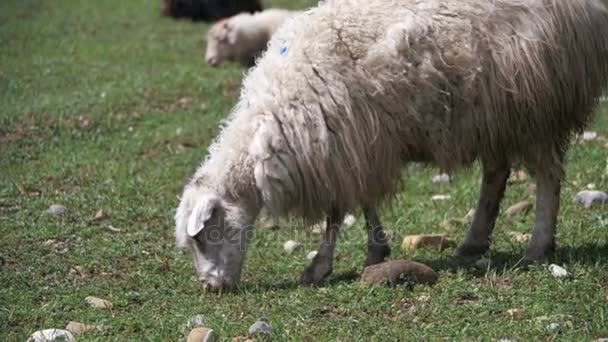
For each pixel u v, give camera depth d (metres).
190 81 22.14
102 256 12.47
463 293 10.34
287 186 10.84
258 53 24.56
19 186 15.27
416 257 12.10
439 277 10.88
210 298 10.94
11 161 16.53
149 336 9.71
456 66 10.78
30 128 18.27
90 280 11.66
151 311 10.49
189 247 11.22
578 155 15.77
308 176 10.84
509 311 9.81
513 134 11.07
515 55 10.75
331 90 10.72
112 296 11.03
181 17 30.06
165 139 18.09
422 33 10.76
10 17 29.12
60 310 10.57
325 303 10.34
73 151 17.17
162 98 20.81
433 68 10.76
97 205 14.53
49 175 15.88
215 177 11.07
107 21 29.28
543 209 11.37
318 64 10.80
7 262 12.20
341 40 10.86
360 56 10.82
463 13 10.83
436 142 11.03
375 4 10.98
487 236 11.96
